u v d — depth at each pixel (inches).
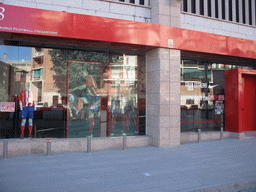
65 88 335.3
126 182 190.5
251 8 472.7
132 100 371.2
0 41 301.9
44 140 297.6
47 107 323.6
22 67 314.5
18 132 306.0
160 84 337.1
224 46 390.0
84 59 348.5
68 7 311.3
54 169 223.6
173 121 346.3
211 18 414.3
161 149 323.0
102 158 269.1
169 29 340.8
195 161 261.1
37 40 300.8
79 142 307.9
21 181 189.3
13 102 306.7
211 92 438.9
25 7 264.1
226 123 444.8
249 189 192.9
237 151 314.5
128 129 366.6
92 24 293.9
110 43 315.3
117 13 340.2
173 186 182.1
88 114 346.9
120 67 368.2
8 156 271.1
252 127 487.2
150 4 363.3
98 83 355.3
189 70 420.8
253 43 426.0
